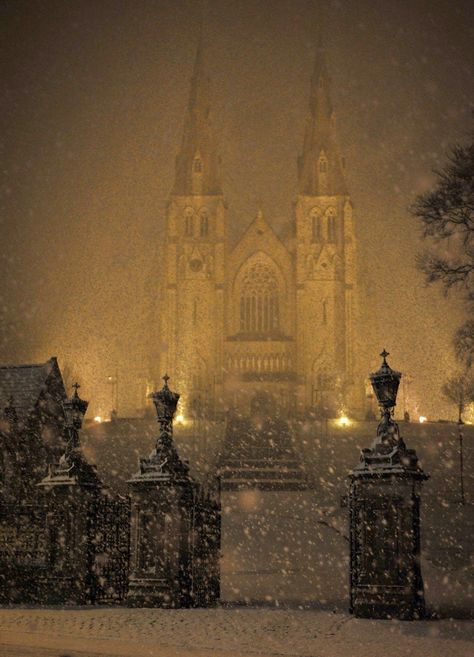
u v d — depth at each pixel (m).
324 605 18.64
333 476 67.56
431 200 37.41
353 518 16.02
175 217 131.50
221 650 11.98
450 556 34.50
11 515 18.31
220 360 127.38
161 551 16.97
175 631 13.57
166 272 130.12
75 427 18.41
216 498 19.62
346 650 12.02
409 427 85.38
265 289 131.88
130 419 102.12
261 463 73.81
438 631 13.77
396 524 15.62
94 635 13.16
